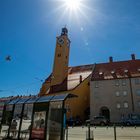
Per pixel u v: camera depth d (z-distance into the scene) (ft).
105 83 159.84
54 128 44.75
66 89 173.06
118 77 159.22
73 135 62.80
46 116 46.55
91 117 152.15
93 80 164.86
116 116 146.41
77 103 162.91
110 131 74.23
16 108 56.18
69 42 218.38
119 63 181.47
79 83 174.40
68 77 197.88
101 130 79.36
